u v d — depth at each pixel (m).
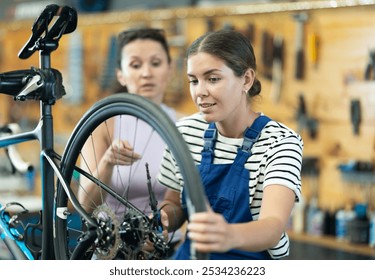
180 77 4.85
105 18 5.35
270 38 4.48
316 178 4.36
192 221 1.40
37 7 5.93
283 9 4.30
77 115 5.70
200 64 1.83
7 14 6.17
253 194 1.92
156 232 1.83
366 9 4.12
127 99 1.68
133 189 2.62
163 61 2.99
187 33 4.88
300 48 4.36
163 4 5.13
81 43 5.63
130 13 5.13
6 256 2.81
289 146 1.90
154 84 2.97
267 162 1.91
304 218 4.35
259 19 4.52
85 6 5.53
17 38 6.09
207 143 2.04
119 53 3.08
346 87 4.24
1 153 5.45
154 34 2.98
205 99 1.84
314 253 4.27
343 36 4.22
